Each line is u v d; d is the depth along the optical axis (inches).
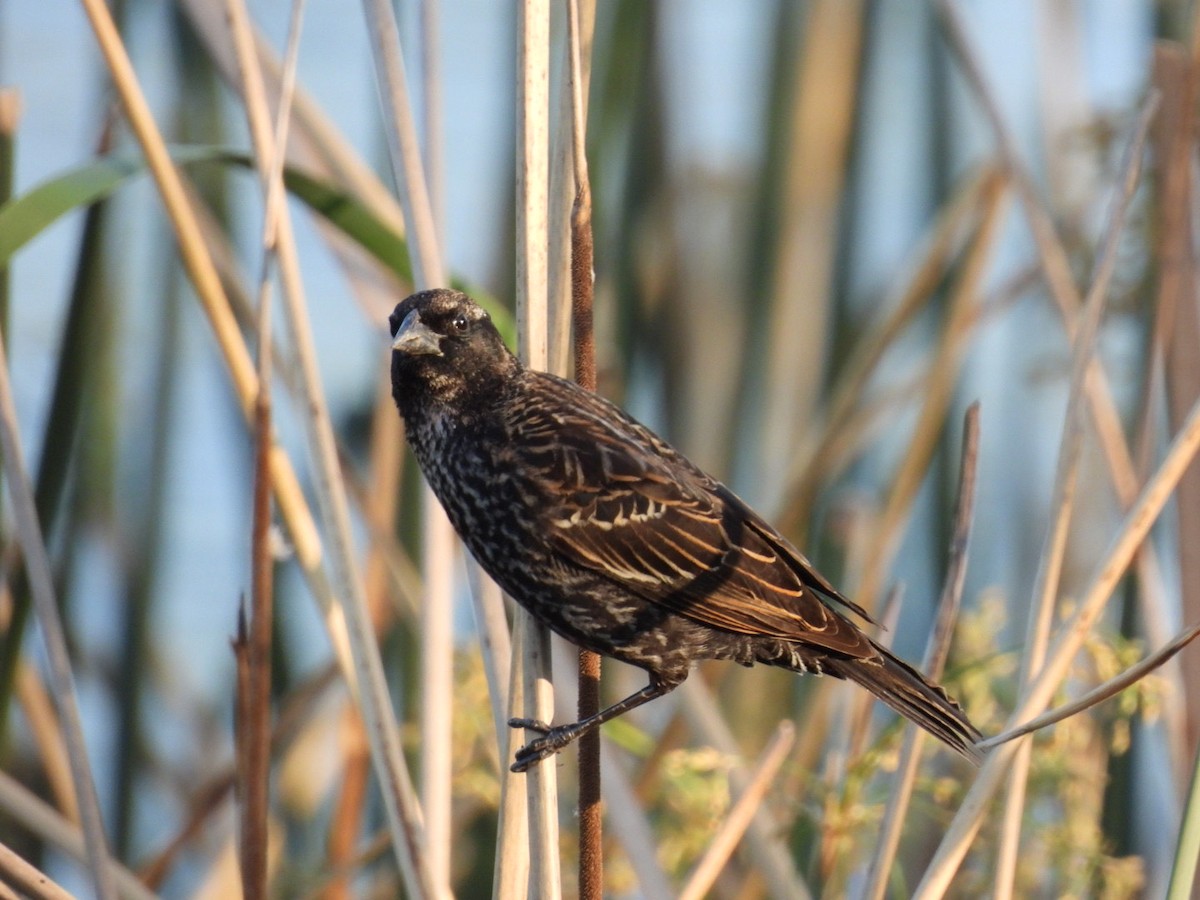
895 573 491.5
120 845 443.5
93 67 486.0
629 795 313.6
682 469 312.7
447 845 293.4
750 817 289.4
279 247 298.5
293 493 315.9
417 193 300.4
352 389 537.6
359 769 400.5
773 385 501.0
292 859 441.4
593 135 432.5
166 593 503.2
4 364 304.3
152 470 467.8
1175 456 275.7
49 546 356.2
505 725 271.4
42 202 300.7
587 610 303.7
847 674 304.7
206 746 516.7
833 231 506.3
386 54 297.9
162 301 470.0
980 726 342.0
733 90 645.9
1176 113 356.5
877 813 330.3
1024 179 394.3
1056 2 502.9
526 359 265.1
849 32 502.6
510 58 471.5
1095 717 366.9
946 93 502.3
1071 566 488.1
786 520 446.9
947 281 500.7
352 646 286.2
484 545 306.0
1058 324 501.4
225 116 469.4
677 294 501.4
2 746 352.5
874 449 529.3
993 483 519.2
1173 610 415.2
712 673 449.4
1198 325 350.9
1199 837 238.5
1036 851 340.5
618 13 434.9
